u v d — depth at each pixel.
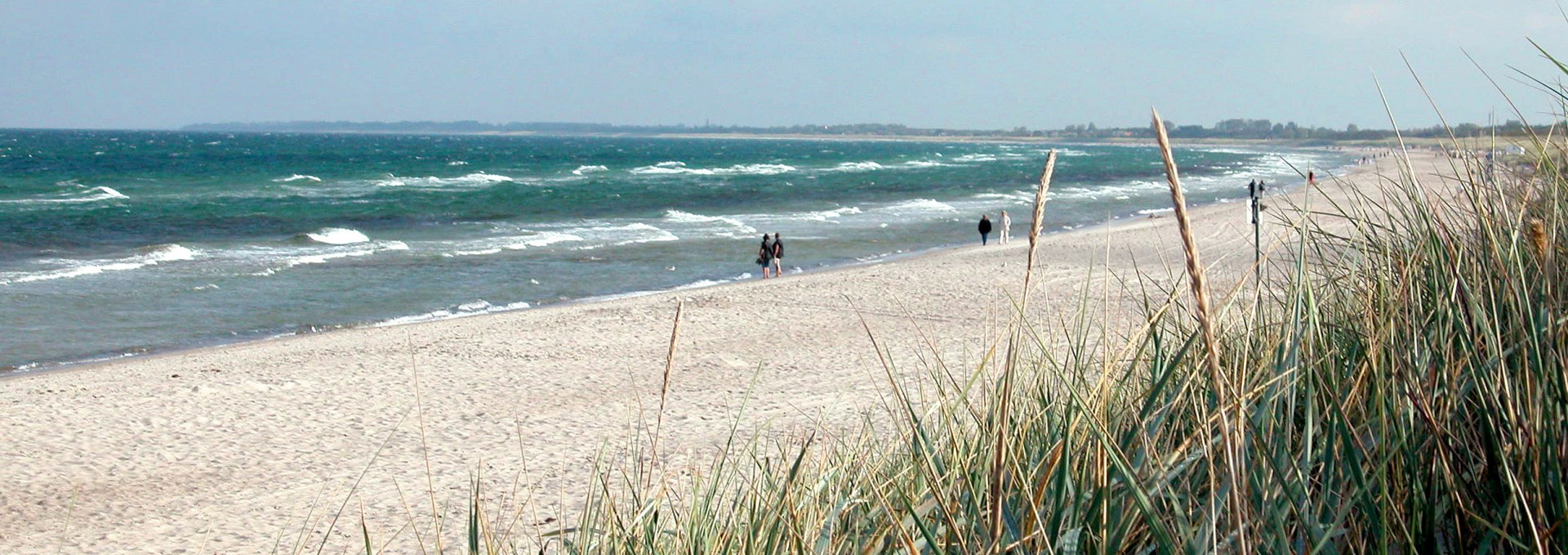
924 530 2.14
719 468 3.46
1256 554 1.82
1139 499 1.92
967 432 2.82
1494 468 1.92
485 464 10.48
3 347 18.31
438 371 15.33
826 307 20.48
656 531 3.03
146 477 10.59
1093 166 115.06
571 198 57.12
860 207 53.38
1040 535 2.06
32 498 9.97
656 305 21.19
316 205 49.78
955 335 16.19
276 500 9.72
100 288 24.58
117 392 14.09
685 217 46.09
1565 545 1.68
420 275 27.69
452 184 68.50
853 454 3.21
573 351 16.64
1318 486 2.14
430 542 8.02
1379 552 1.82
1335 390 2.22
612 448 10.27
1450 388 2.15
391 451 11.25
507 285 26.19
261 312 22.02
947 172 95.88
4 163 86.56
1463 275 2.51
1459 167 3.18
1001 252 29.77
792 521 2.63
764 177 84.44
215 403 13.49
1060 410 2.62
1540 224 2.31
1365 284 3.12
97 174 72.44
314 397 13.77
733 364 15.38
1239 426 1.79
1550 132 3.02
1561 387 1.87
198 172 77.62
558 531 3.30
